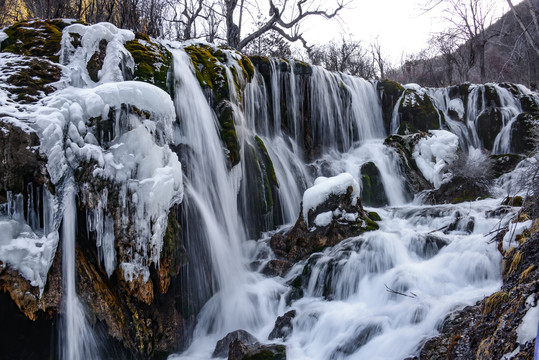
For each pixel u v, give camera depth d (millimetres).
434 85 25875
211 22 16453
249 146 8688
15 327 4531
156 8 12375
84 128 5262
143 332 5367
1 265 4324
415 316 4914
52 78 6004
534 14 5477
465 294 5188
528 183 5191
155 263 5477
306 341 5426
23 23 6910
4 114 4746
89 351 4879
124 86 5570
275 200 9047
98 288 5047
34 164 4664
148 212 5320
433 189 10633
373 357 4648
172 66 7465
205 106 7777
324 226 7391
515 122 12359
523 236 4938
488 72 21656
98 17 11719
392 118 13523
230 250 7391
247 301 6422
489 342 3430
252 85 10180
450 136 11312
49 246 4668
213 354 5508
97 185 5176
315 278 6613
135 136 5441
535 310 3150
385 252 6652
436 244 6629
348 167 10852
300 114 11539
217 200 7398
